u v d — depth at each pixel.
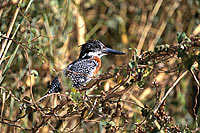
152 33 14.21
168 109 12.25
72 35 12.27
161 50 8.07
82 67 10.51
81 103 7.87
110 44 14.55
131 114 11.03
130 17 14.73
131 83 7.86
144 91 11.84
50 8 11.67
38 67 10.70
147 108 7.85
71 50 12.13
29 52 10.56
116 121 10.27
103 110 7.71
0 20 9.95
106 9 15.08
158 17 14.61
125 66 7.77
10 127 10.01
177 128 7.83
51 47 11.11
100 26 14.84
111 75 7.82
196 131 8.12
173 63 12.30
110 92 8.46
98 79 7.88
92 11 14.89
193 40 7.89
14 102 10.18
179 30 14.07
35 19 11.10
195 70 8.16
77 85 10.12
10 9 10.04
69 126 10.68
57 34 11.63
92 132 10.83
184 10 14.26
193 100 12.14
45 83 10.78
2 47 8.53
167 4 14.50
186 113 12.21
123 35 14.17
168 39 14.11
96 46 11.54
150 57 8.12
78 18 12.52
